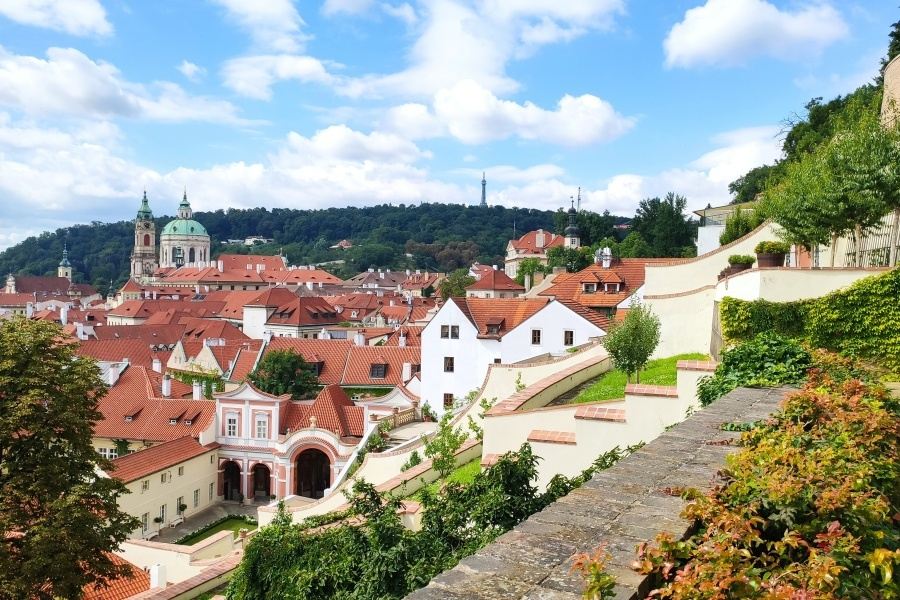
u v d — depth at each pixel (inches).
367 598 438.9
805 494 268.1
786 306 887.1
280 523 694.5
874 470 317.1
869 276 864.9
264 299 4746.6
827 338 868.0
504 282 3826.3
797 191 1120.8
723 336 921.5
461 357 2069.4
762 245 1017.5
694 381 685.9
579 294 2327.8
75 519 991.0
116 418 2273.6
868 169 960.9
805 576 211.6
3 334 1083.9
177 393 2588.6
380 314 5241.1
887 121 1270.9
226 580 1019.9
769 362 641.0
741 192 3548.2
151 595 912.9
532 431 756.6
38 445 1066.1
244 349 2869.1
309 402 2287.2
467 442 1120.2
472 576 217.6
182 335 4397.1
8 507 989.2
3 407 1039.6
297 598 513.7
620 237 5423.2
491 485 486.9
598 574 197.6
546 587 209.9
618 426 705.6
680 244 4247.0
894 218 1056.2
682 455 370.0
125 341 3528.5
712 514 250.4
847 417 383.2
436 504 504.1
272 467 2177.7
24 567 921.5
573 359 1277.1
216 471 2190.0
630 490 305.6
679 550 221.0
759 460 307.6
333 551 546.0
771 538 273.6
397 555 451.8
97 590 1119.6
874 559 225.3
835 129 1469.0
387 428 1797.5
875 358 842.2
